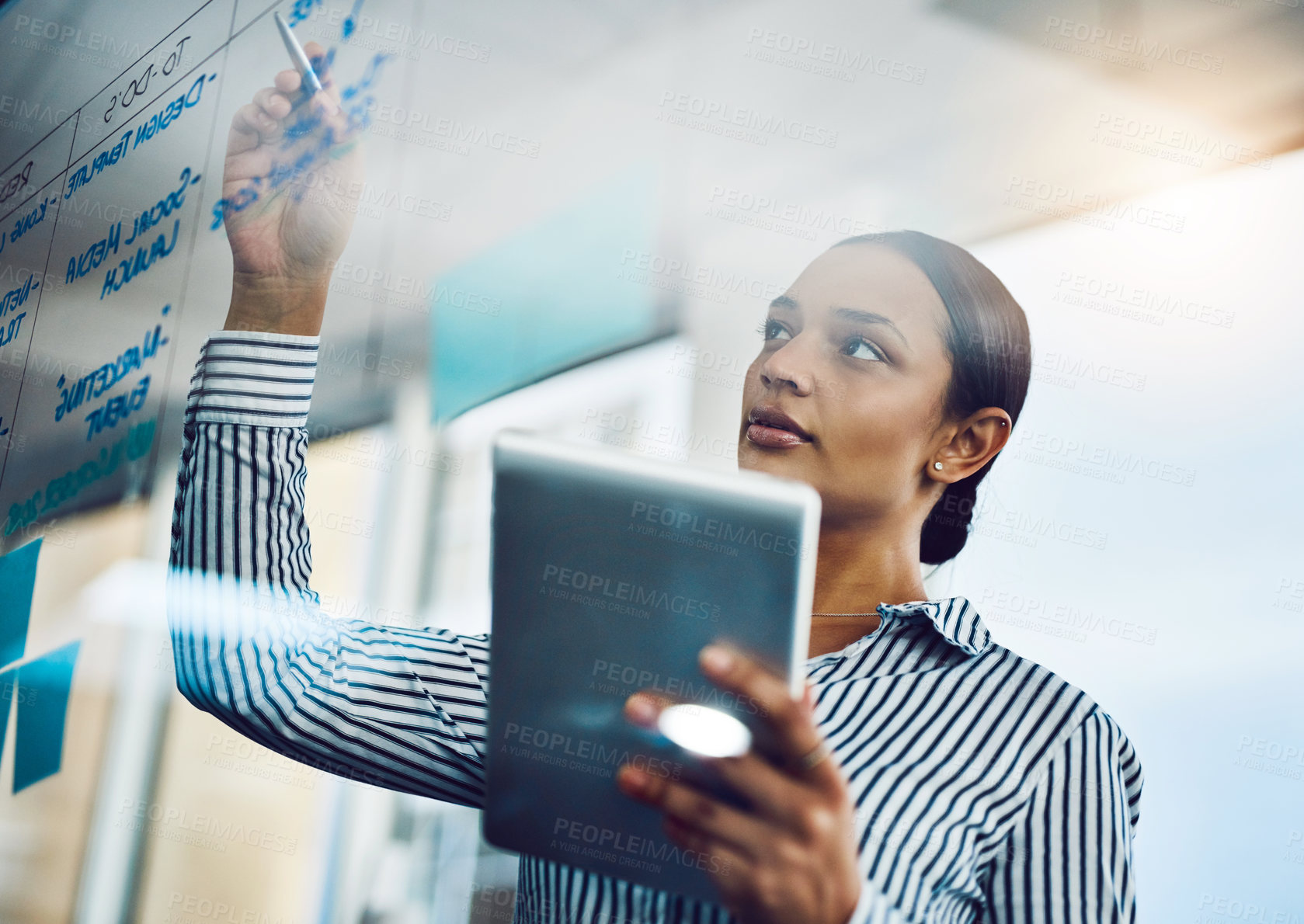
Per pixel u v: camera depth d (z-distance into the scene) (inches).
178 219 74.8
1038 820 33.4
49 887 66.5
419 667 39.9
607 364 52.5
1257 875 37.1
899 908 31.8
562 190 56.6
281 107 41.9
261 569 38.1
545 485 30.1
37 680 73.8
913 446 42.6
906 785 34.2
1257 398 41.3
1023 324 44.0
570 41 58.4
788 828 29.5
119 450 74.1
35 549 78.1
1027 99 47.4
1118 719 39.1
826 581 41.9
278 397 39.6
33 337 84.7
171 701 65.7
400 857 50.9
